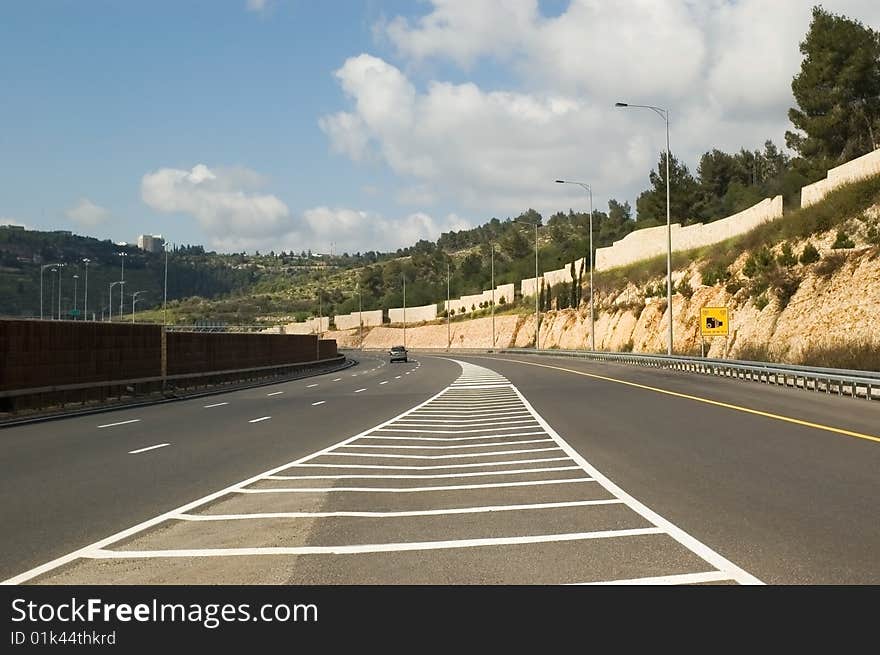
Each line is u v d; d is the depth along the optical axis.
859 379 25.80
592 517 8.80
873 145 66.50
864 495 9.94
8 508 9.75
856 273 44.69
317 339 72.44
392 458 14.09
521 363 66.38
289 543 7.84
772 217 66.94
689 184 100.06
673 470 12.05
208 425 20.92
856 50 65.81
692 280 70.06
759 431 17.09
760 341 49.22
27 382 24.86
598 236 155.50
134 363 32.00
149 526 8.68
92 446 16.42
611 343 81.31
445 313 164.50
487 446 15.57
